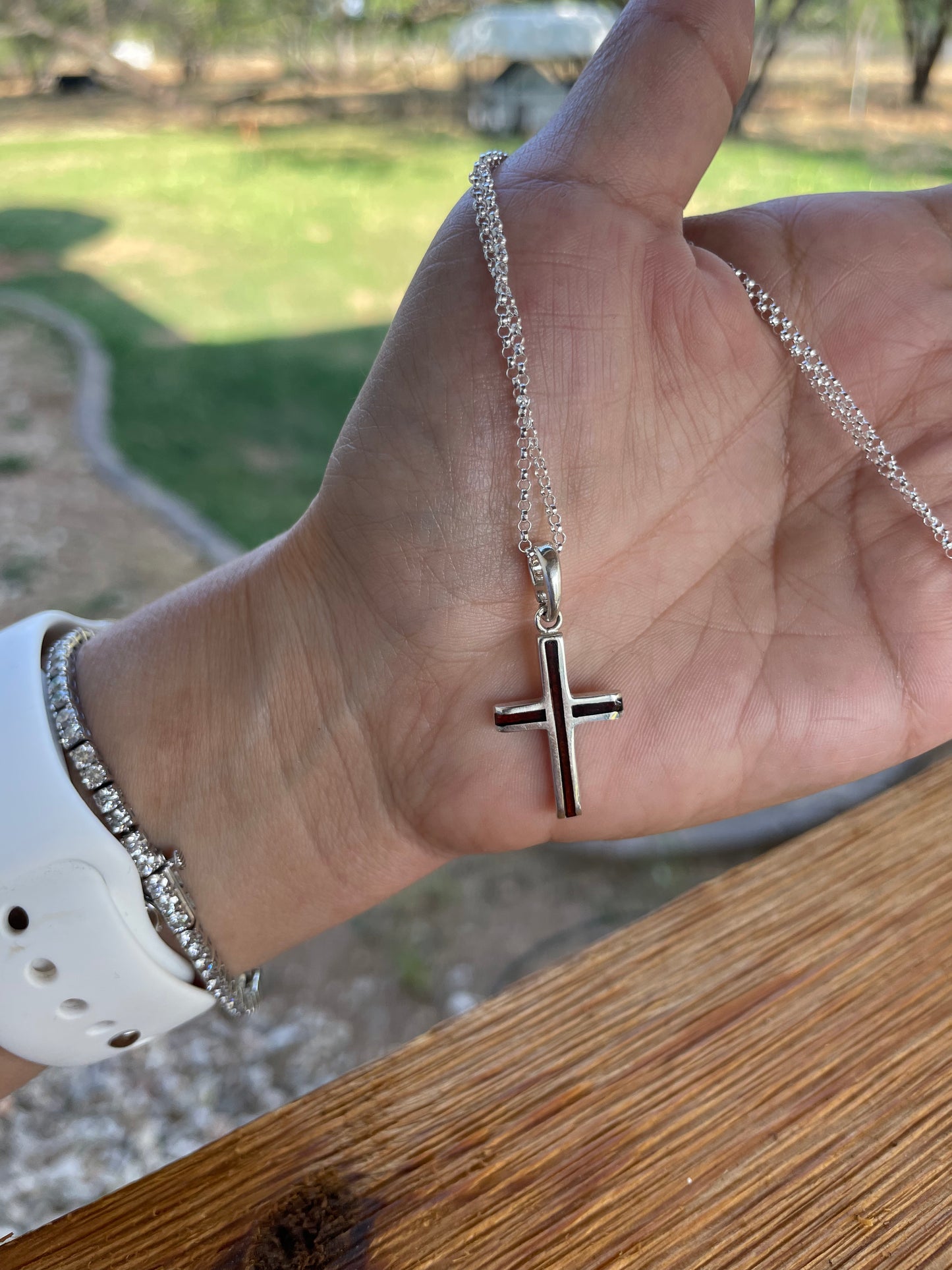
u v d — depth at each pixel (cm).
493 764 13
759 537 14
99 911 12
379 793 13
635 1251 9
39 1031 12
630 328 13
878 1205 9
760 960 12
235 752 13
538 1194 9
